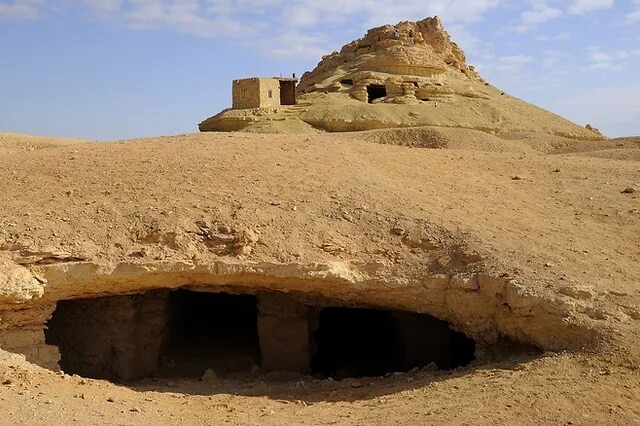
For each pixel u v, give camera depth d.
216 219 13.12
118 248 12.41
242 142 18.20
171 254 12.35
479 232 13.18
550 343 10.77
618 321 10.43
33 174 15.27
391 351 15.34
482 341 12.00
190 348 15.21
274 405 10.53
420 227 13.30
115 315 13.25
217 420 9.71
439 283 12.21
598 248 12.89
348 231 13.22
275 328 13.68
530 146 32.50
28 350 11.88
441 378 10.91
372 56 58.56
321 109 48.59
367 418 9.35
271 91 49.06
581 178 17.33
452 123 50.06
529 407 8.82
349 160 16.88
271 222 13.20
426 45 61.91
